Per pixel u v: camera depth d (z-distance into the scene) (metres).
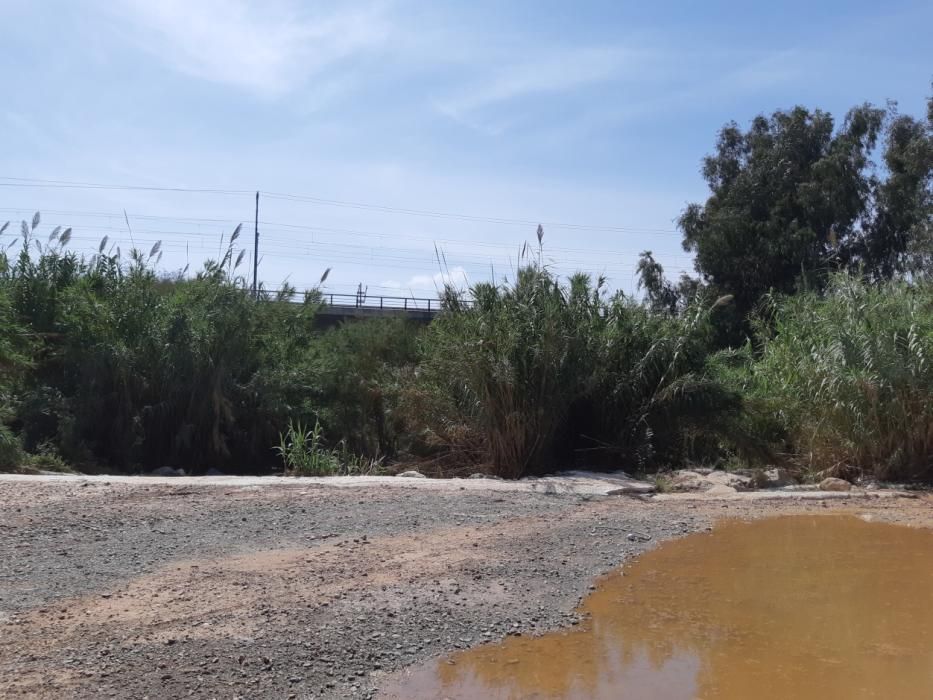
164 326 16.27
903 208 33.69
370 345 19.53
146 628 5.34
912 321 12.50
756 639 5.70
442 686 4.80
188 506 9.26
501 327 13.02
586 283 14.39
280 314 18.48
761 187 35.50
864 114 35.69
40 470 13.41
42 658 4.82
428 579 6.62
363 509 9.34
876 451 12.40
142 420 15.79
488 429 12.95
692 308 14.71
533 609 6.15
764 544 8.45
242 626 5.42
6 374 15.09
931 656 5.41
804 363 13.26
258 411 16.91
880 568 7.52
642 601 6.49
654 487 11.57
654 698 4.74
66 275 16.86
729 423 13.89
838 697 4.78
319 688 4.64
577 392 13.28
